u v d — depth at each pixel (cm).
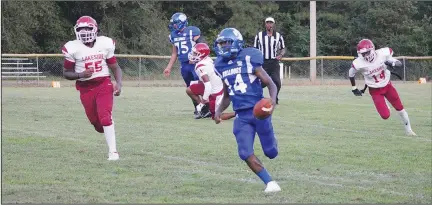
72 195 754
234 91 787
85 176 867
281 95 2447
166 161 988
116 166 943
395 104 1332
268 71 1905
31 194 758
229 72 787
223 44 780
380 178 873
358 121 1560
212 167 940
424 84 3409
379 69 1336
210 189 793
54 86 3020
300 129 1393
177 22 1603
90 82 1002
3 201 723
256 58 778
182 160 997
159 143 1170
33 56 3133
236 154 1054
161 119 1566
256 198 743
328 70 3725
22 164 949
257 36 1892
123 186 807
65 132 1308
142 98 2231
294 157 1030
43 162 969
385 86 1342
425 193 781
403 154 1069
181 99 2191
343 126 1456
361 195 764
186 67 1622
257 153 1065
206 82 1415
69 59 990
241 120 787
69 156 1024
